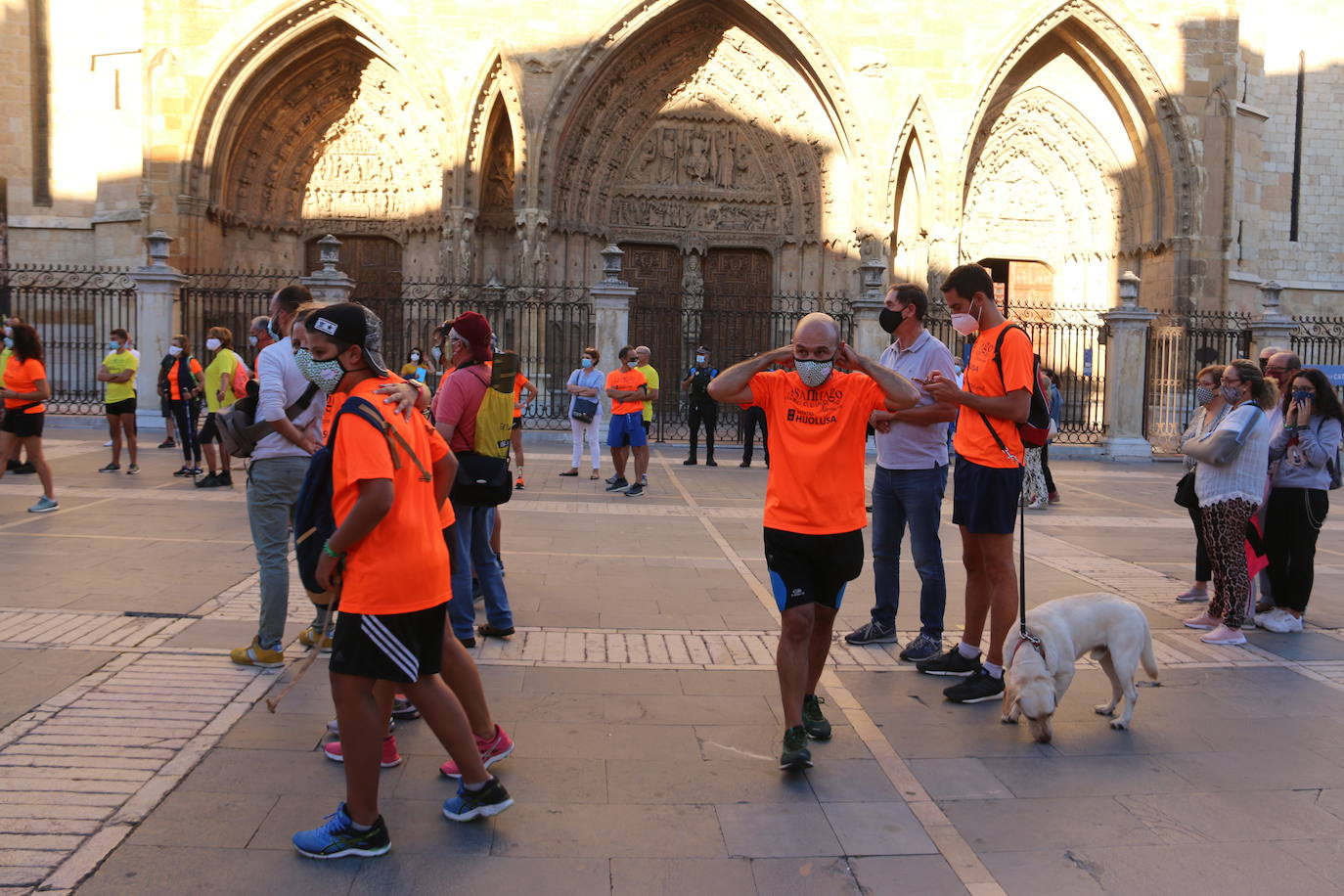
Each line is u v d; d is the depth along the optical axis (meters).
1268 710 5.50
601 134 25.64
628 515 11.81
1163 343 24.38
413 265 25.89
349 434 3.64
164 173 23.58
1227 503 6.96
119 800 3.98
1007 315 27.80
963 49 24.95
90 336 26.00
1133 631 5.19
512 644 6.36
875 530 6.71
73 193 26.77
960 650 5.99
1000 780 4.49
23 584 7.35
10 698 5.01
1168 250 25.38
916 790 4.35
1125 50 25.09
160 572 7.88
